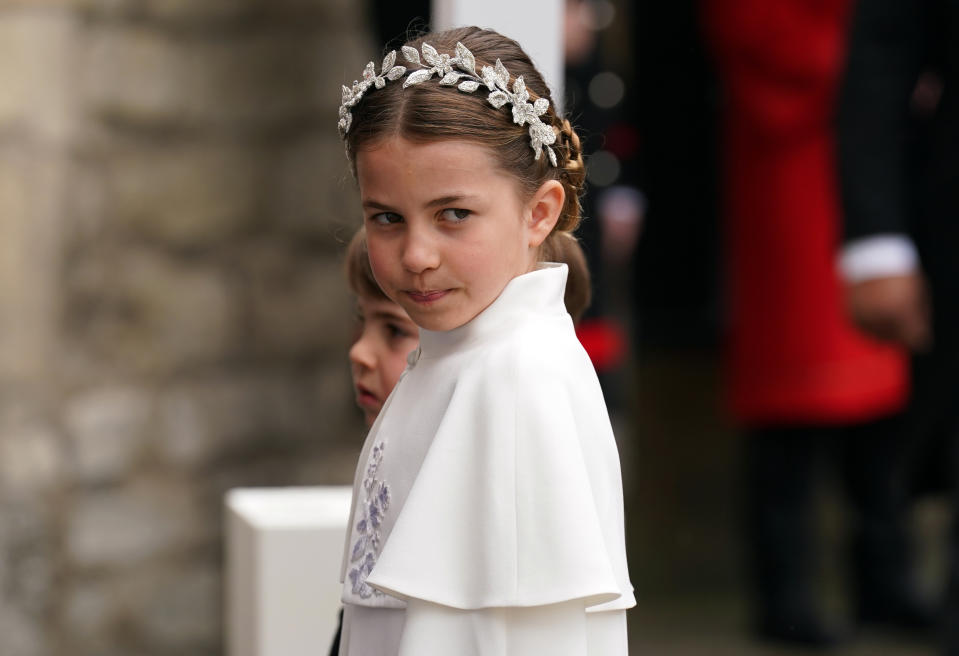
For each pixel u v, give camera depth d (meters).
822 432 12.70
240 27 13.70
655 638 13.13
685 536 15.45
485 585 4.09
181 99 13.46
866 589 13.22
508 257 4.32
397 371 5.92
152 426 13.27
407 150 4.16
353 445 13.93
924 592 13.13
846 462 13.13
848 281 9.52
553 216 4.45
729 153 12.95
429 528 4.16
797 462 12.64
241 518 8.06
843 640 12.89
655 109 15.05
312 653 7.55
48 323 12.60
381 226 4.30
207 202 13.57
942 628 8.71
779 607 12.79
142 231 13.33
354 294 6.20
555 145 4.50
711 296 15.41
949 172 9.16
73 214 12.95
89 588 12.92
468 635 4.11
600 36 12.48
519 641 4.12
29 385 12.51
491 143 4.21
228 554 8.81
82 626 12.82
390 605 4.46
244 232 13.73
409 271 4.24
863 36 9.50
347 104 4.43
